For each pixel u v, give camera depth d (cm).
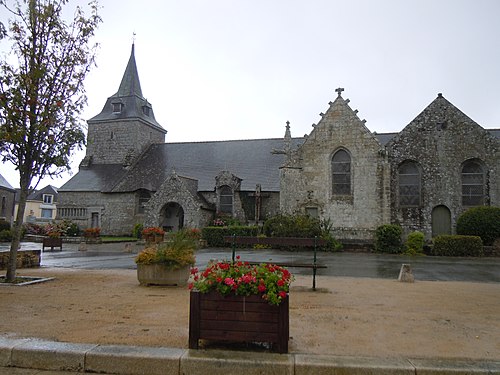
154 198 2812
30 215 6044
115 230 3362
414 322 618
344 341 516
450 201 2247
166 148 3788
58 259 1717
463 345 508
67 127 1027
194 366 441
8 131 933
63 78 1007
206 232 2434
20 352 467
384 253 2072
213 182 3178
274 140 3475
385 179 2306
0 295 801
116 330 548
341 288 945
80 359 455
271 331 466
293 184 2433
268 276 480
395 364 438
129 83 4016
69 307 691
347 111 2425
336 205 2369
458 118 2294
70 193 3512
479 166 2255
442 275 1270
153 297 795
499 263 1631
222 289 468
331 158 2416
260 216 2920
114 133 3841
